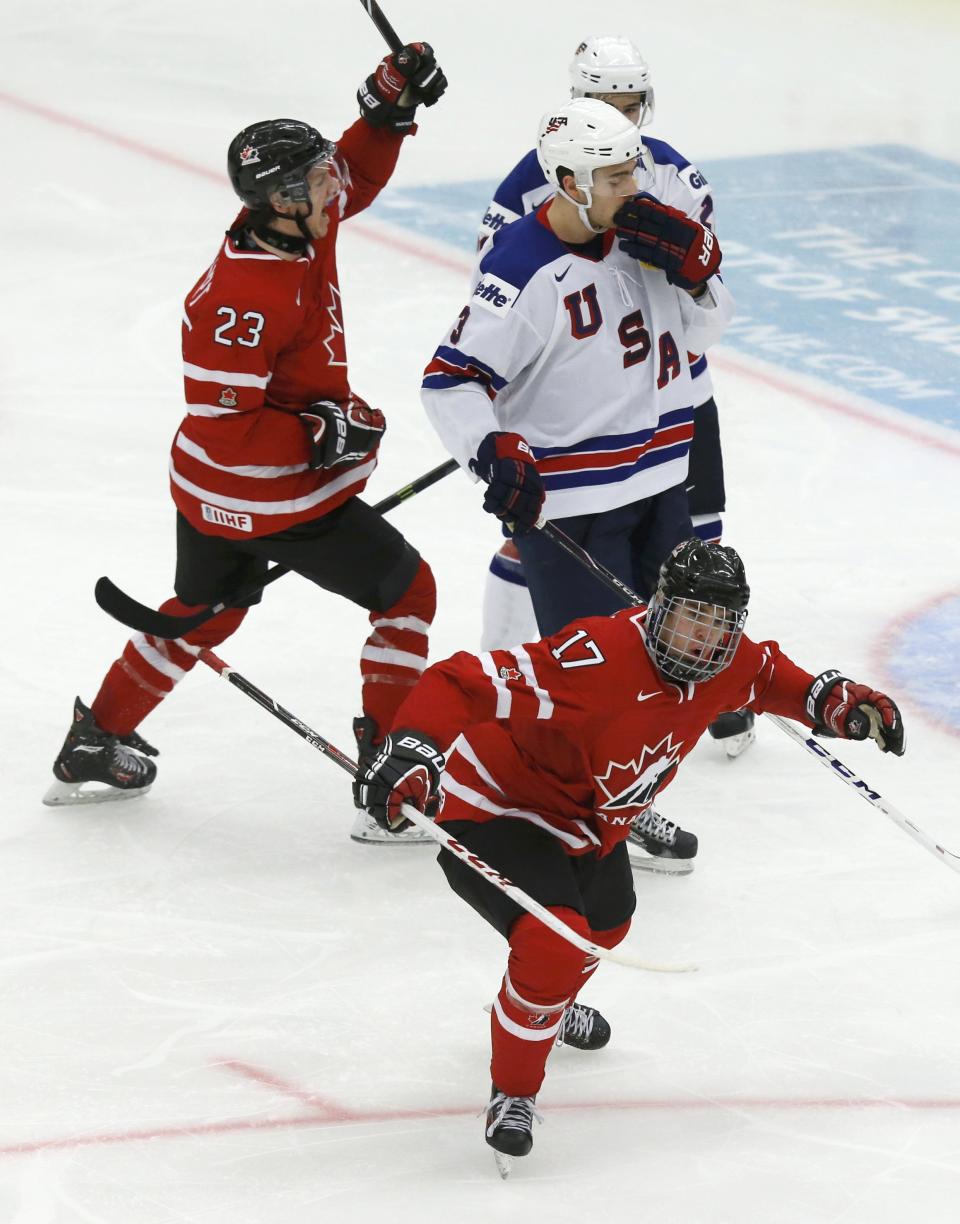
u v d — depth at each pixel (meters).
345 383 17.03
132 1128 13.43
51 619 22.38
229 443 16.47
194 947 16.03
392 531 17.58
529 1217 12.38
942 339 33.19
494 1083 13.08
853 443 28.73
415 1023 14.95
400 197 40.75
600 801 13.07
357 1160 13.10
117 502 26.00
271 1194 12.66
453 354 16.48
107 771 18.27
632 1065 14.40
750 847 17.83
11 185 40.75
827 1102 13.84
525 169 18.66
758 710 13.69
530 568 17.64
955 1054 14.48
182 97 47.66
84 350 31.89
